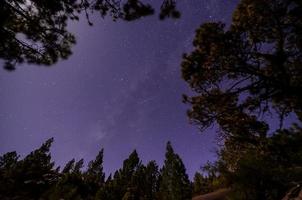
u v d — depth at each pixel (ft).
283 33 23.34
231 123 29.48
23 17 20.85
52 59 24.32
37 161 137.69
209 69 27.48
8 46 21.17
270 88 25.48
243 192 46.19
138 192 147.95
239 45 25.07
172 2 18.38
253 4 23.35
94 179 157.17
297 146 24.89
